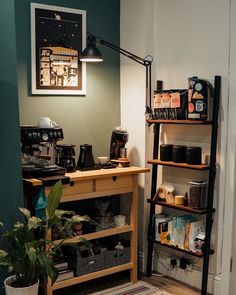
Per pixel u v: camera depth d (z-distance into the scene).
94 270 3.16
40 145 3.06
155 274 3.58
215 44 3.06
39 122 3.12
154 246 3.66
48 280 2.88
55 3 3.34
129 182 3.32
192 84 3.02
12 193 2.74
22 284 2.54
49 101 3.39
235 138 2.97
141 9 3.51
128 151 3.74
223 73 3.02
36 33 3.26
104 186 3.17
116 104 3.78
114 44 3.73
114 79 3.76
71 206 3.50
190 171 3.31
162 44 3.49
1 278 2.71
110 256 3.26
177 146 3.22
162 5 3.46
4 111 2.68
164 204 3.31
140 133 3.60
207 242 3.04
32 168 2.93
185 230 3.18
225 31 2.99
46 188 2.84
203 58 3.16
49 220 2.61
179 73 3.36
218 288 3.13
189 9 3.24
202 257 3.10
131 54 3.37
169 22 3.41
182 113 3.16
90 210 3.49
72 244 2.78
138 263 3.68
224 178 3.06
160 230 3.38
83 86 3.56
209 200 3.02
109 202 3.35
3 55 2.65
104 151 3.76
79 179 2.97
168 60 3.44
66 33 3.42
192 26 3.23
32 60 3.26
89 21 3.55
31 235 2.54
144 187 3.59
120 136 3.55
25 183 2.82
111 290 3.25
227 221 3.06
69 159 3.18
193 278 3.33
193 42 3.23
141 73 3.56
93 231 3.22
